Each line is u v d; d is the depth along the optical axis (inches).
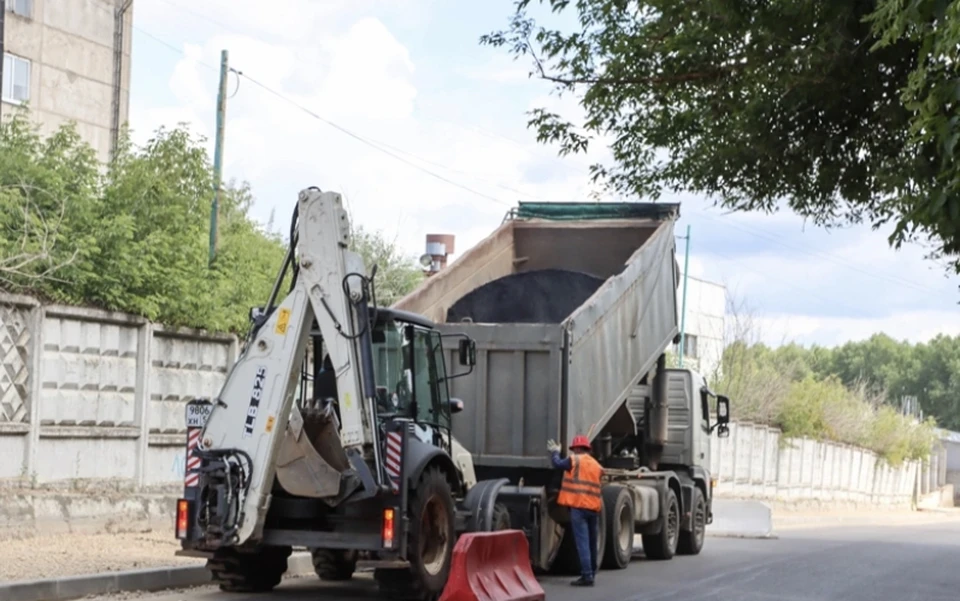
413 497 515.5
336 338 518.3
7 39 1539.1
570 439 650.2
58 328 629.9
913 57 550.0
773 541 1067.3
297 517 523.8
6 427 593.9
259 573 549.0
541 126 685.9
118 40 1707.7
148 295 689.6
